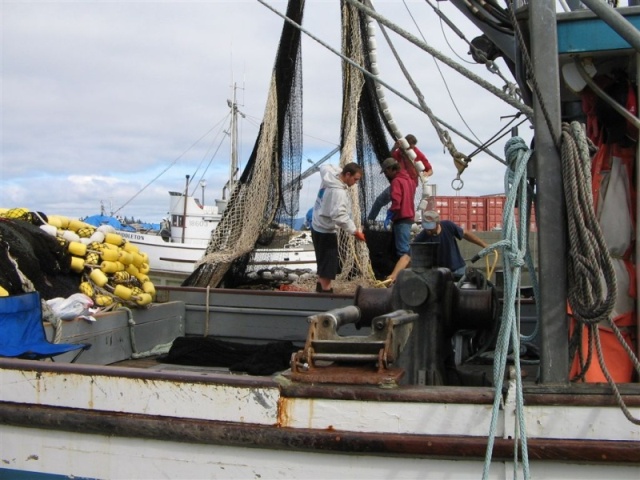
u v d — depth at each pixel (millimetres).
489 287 3982
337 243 7238
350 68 7531
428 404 3016
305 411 3133
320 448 3096
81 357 5262
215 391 3242
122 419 3334
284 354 5586
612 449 2857
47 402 3480
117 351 5695
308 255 12891
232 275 7762
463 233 6887
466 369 4508
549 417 2930
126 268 6129
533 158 3049
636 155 3148
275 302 6477
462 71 3352
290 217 7926
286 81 7609
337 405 3100
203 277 7547
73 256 5809
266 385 3176
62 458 3469
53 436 3480
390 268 7891
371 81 7535
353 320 3666
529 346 4812
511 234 2938
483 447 2939
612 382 2842
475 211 16172
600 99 3287
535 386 2955
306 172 8070
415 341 3688
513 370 2980
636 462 2852
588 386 2939
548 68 2941
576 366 3275
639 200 3104
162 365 5656
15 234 5398
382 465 3074
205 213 23172
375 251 7895
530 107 3334
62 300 5277
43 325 4715
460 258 6641
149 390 3330
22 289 5129
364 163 7902
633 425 2877
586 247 2805
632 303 3215
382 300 3920
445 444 2971
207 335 6629
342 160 7496
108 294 5820
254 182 7582
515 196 2953
